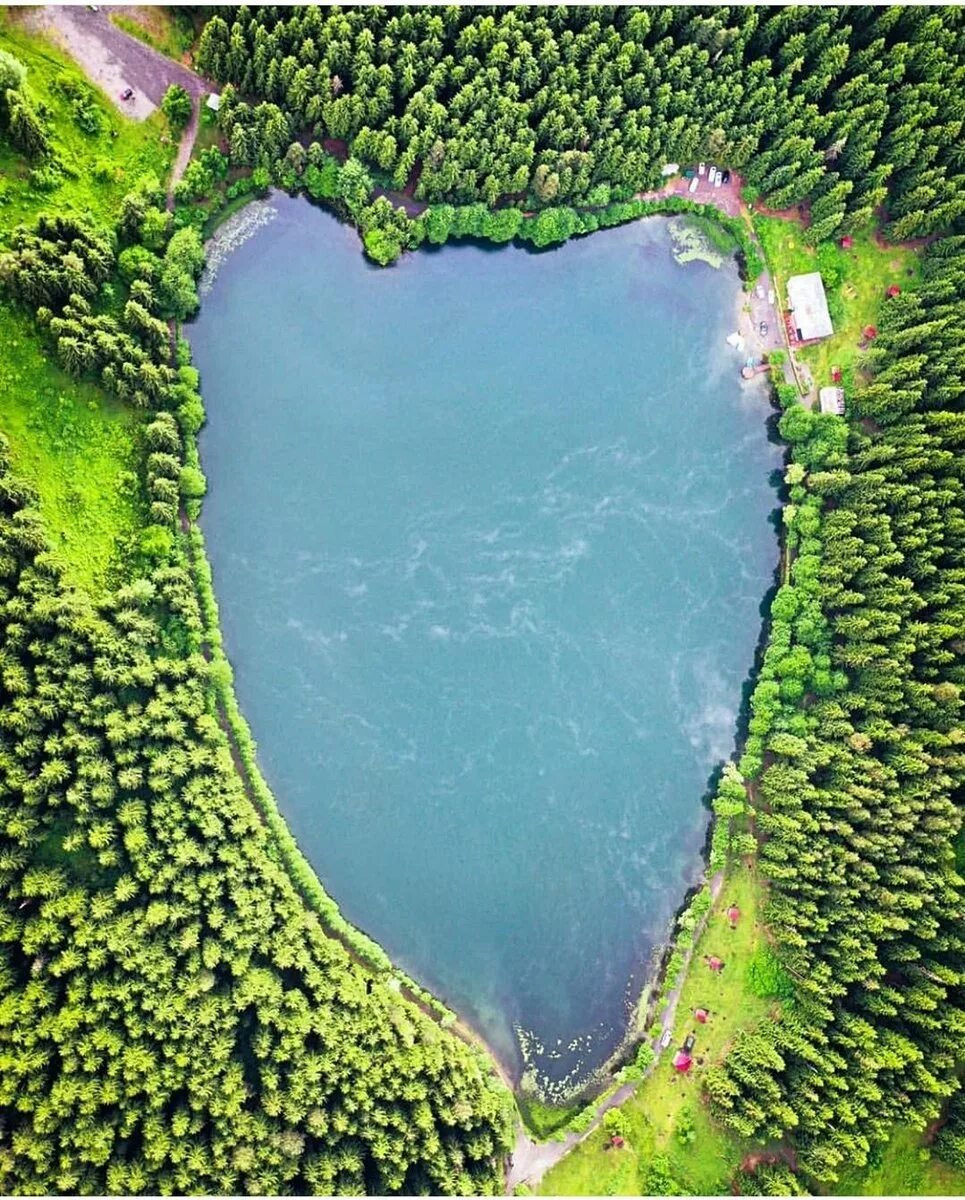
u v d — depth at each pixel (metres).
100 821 101.31
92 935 97.69
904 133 119.00
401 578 123.81
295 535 122.12
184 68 116.12
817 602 120.81
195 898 103.06
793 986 116.81
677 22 118.94
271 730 118.50
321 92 114.44
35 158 107.12
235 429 121.44
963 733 109.75
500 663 124.31
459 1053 110.19
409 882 118.88
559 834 122.06
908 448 115.81
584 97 118.56
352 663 121.62
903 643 113.50
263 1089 100.81
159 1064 97.62
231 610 119.38
